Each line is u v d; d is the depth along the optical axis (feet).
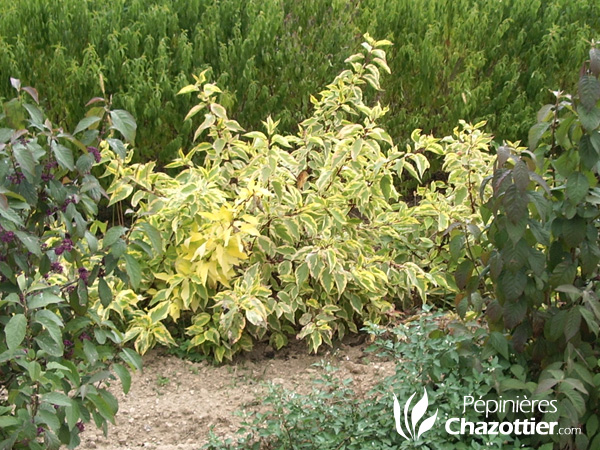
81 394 8.57
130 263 9.23
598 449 9.64
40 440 10.47
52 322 8.25
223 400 12.97
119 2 18.62
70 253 9.11
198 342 14.02
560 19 19.85
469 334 10.42
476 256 10.65
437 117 19.67
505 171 9.33
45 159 8.88
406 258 16.28
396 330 11.08
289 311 14.21
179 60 18.43
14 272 8.65
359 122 19.43
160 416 12.46
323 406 10.47
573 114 9.65
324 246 14.20
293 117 19.30
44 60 18.26
